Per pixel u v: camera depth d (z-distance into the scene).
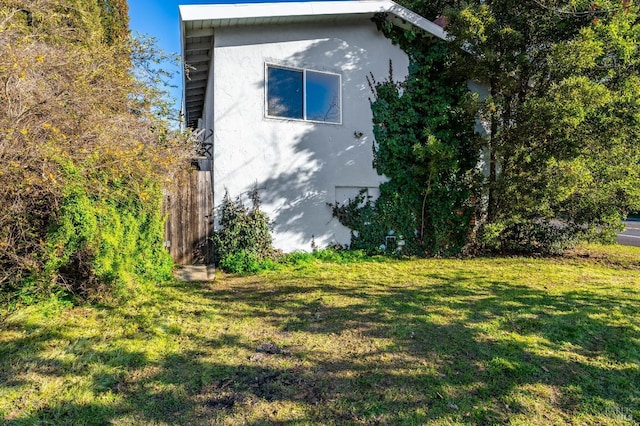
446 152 8.14
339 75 8.49
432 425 2.42
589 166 7.68
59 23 5.66
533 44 8.11
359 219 8.74
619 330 3.98
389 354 3.42
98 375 2.95
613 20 7.36
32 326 3.82
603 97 6.86
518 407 2.62
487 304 4.89
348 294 5.40
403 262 8.07
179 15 6.80
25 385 2.77
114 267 4.81
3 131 3.62
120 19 11.36
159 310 4.53
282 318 4.35
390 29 8.85
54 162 4.04
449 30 8.51
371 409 2.58
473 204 9.24
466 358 3.34
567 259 8.62
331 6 7.82
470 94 8.32
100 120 4.59
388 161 9.00
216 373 3.04
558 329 4.02
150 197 5.50
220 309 4.65
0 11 4.14
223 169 7.38
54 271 4.30
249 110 7.56
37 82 4.08
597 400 2.72
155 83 6.77
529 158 7.59
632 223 18.05
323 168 8.31
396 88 9.05
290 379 2.97
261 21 7.50
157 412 2.51
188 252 7.28
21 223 4.00
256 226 7.37
